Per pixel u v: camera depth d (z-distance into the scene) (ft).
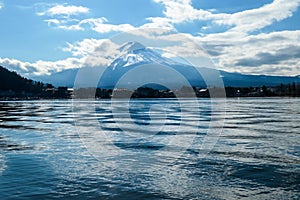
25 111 261.44
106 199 43.57
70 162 63.87
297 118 164.45
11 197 44.16
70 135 103.24
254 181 50.93
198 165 60.95
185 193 45.75
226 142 86.02
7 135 104.99
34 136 101.96
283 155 69.10
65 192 46.09
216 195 44.91
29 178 52.75
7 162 64.08
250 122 142.10
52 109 295.69
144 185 49.11
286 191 46.47
